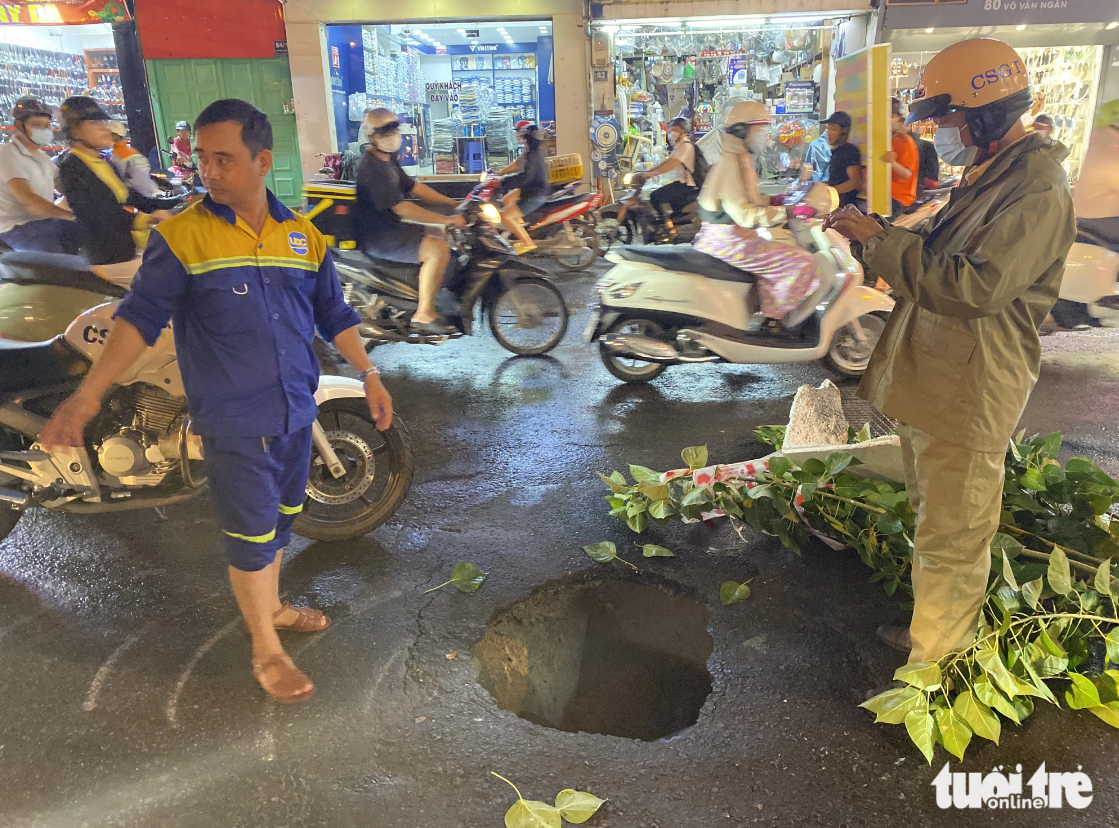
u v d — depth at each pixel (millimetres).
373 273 5801
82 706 2525
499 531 3629
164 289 2158
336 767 2275
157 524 3707
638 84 12695
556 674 2975
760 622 2930
